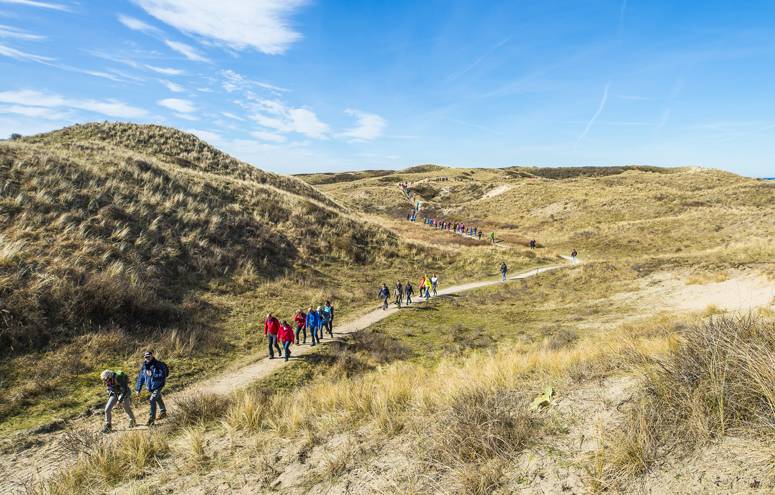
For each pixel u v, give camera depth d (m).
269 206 30.69
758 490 2.78
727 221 40.81
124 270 16.56
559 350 10.83
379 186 103.44
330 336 16.42
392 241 34.50
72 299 13.06
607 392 5.09
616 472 3.46
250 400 8.37
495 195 82.62
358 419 6.77
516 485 3.79
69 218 18.00
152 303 15.10
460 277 30.69
